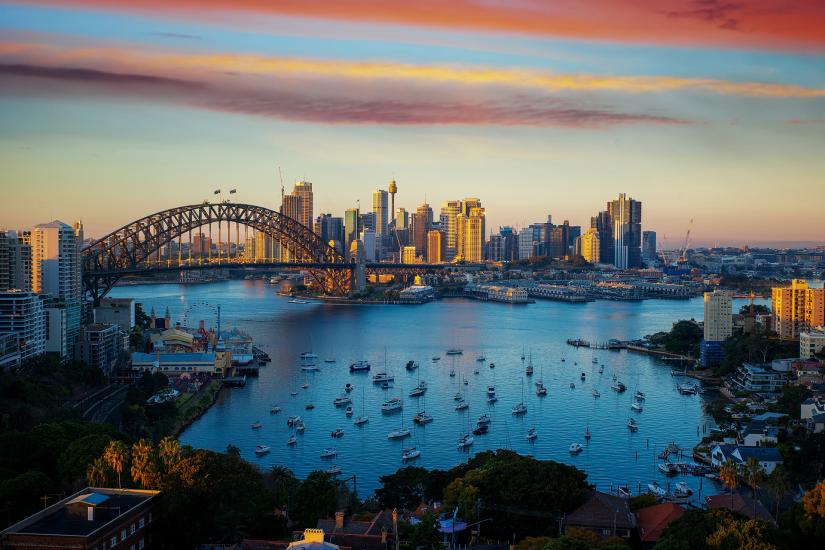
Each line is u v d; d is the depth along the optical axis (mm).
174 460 163125
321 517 178000
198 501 157375
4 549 131125
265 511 172500
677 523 163250
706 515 162750
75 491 175625
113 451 169250
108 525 136500
